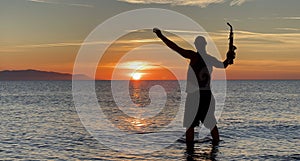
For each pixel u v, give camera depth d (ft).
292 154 35.86
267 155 35.29
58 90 306.55
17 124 63.57
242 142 41.63
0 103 136.77
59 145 41.01
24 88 371.35
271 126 57.31
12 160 34.40
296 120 68.03
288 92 242.37
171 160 33.27
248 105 115.75
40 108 107.96
